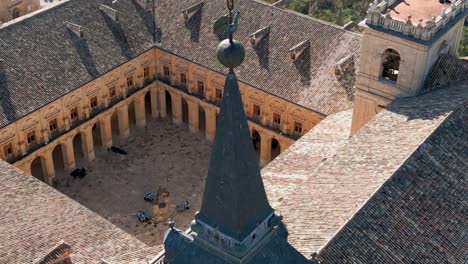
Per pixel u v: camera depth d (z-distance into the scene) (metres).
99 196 93.69
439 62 76.62
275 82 91.50
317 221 58.06
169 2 103.81
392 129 69.88
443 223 59.69
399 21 72.44
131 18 101.44
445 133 67.12
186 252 38.81
